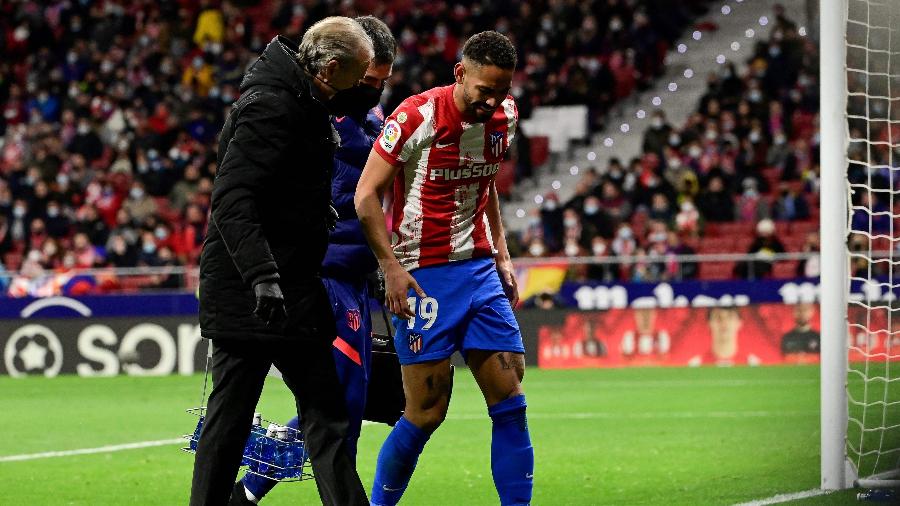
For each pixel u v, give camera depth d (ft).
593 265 103.81
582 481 41.34
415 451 30.30
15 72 148.36
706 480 40.70
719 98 126.31
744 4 144.56
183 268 106.52
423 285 29.63
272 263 24.62
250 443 29.22
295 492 39.50
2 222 122.83
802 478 40.40
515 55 28.27
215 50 141.18
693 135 119.75
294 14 148.36
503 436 29.37
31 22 149.69
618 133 134.51
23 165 133.18
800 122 123.34
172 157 128.98
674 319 99.25
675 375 90.12
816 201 115.34
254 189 24.81
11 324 102.37
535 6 142.00
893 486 36.91
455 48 140.77
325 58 25.36
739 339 98.17
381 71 29.32
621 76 138.82
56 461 48.93
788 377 85.71
